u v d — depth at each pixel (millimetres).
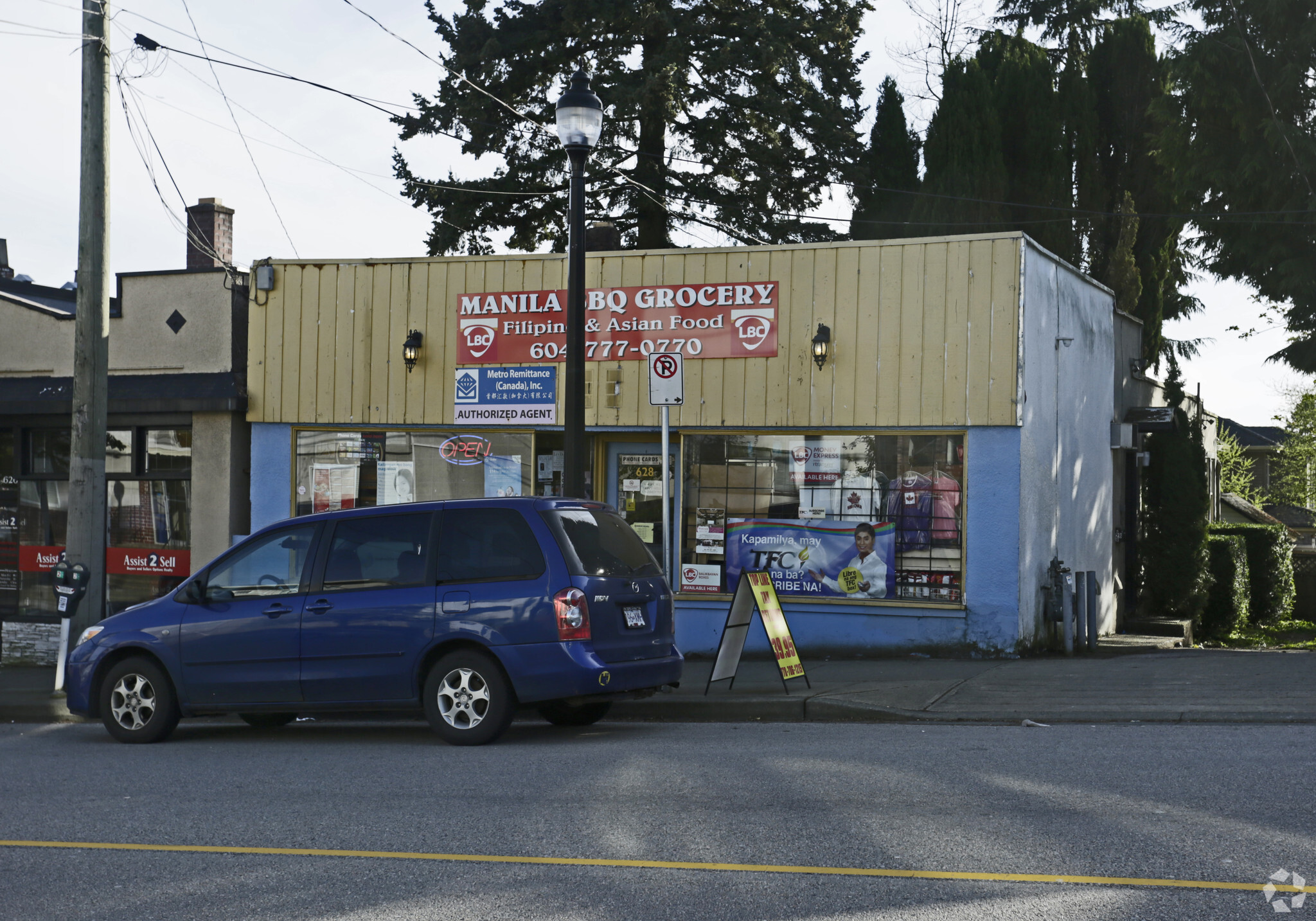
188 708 10031
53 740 10469
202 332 16438
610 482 15148
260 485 16031
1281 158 20828
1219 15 21406
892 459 13789
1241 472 44656
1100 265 24062
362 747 9445
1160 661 12586
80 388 12969
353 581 9680
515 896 5168
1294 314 22516
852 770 7594
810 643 14008
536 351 15102
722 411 14367
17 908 5211
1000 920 4695
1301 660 12617
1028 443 13633
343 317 15789
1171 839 5777
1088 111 24266
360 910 5035
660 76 23422
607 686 9125
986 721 9766
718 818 6426
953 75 23609
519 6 25938
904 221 24047
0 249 23359
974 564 13406
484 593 9234
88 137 12984
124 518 16719
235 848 6125
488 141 25391
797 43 26000
